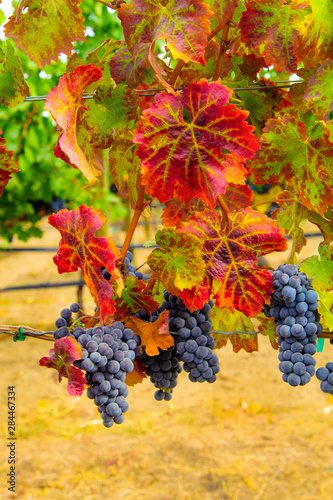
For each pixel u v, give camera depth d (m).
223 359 5.68
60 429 4.27
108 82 1.12
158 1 1.03
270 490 3.38
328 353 5.52
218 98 1.02
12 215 4.83
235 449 3.91
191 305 1.08
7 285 8.23
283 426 4.23
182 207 1.16
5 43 1.10
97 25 3.66
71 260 1.07
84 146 1.12
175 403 4.74
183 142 1.03
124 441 4.09
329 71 1.09
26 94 1.13
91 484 3.50
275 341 1.19
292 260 1.23
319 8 1.06
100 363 1.04
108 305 1.04
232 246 1.08
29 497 3.32
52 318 6.78
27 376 5.27
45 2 1.09
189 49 1.02
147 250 9.16
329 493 3.29
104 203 4.18
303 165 1.12
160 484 3.51
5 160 1.13
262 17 1.11
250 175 1.15
